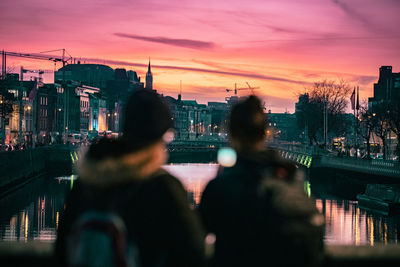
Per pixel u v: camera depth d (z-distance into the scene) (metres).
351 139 150.12
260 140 2.99
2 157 68.50
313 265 2.73
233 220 2.79
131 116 2.84
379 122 99.50
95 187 2.65
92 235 2.51
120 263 2.52
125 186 2.71
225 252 2.83
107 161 2.65
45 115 125.44
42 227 47.22
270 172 2.86
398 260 3.84
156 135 2.83
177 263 2.71
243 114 2.94
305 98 131.50
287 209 2.73
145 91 2.90
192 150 148.12
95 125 158.38
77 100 145.62
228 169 2.97
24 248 3.71
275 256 2.72
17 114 108.06
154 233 2.68
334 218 50.53
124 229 2.63
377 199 55.31
